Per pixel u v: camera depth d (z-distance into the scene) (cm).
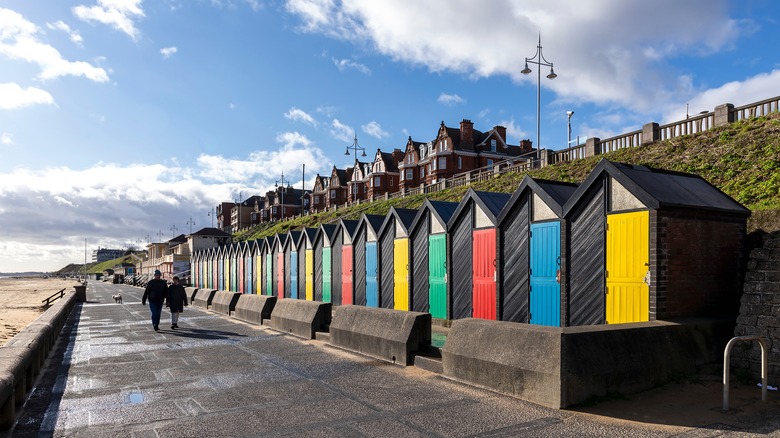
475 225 1375
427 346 959
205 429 578
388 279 1788
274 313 1545
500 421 583
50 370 952
